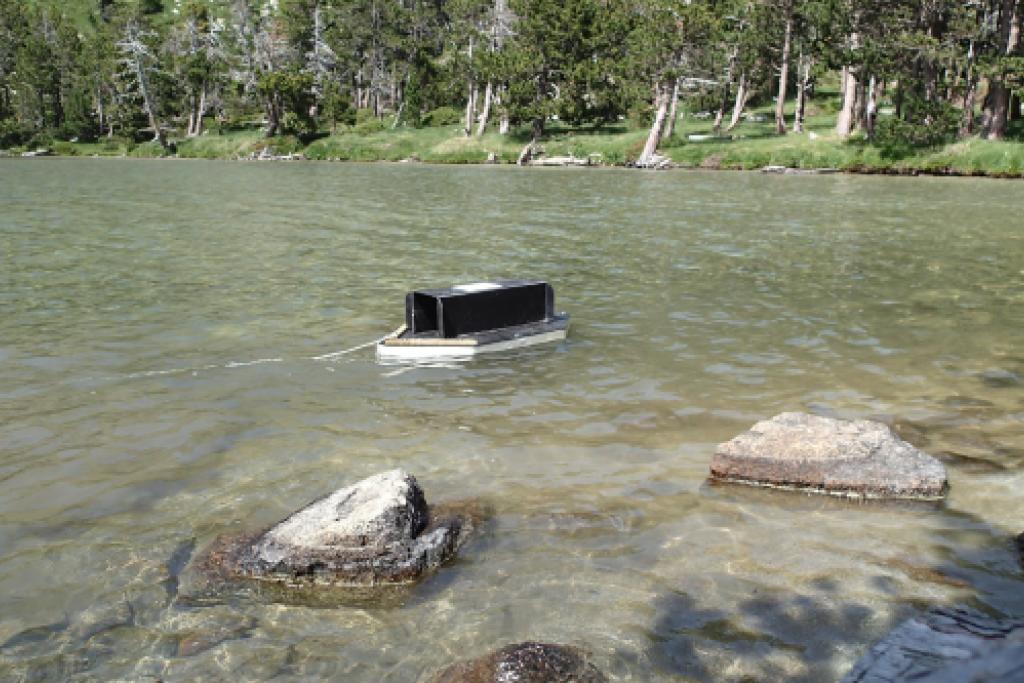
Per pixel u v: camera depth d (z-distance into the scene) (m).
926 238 19.48
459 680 3.80
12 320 10.88
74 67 103.69
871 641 4.11
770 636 4.18
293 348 9.65
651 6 58.62
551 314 10.24
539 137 71.00
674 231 20.80
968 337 10.18
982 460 6.36
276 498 5.77
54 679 3.90
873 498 5.74
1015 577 4.70
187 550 5.05
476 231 20.84
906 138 48.41
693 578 4.72
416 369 8.87
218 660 4.03
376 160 73.56
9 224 21.94
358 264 15.55
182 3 143.38
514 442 6.82
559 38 70.38
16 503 5.69
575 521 5.41
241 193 34.19
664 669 3.94
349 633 4.24
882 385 8.29
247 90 91.62
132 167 61.16
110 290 12.91
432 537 4.94
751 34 59.44
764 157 52.16
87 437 6.90
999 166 43.25
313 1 104.00
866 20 50.28
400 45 95.50
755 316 11.29
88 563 4.90
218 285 13.39
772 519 5.44
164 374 8.63
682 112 78.69
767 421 6.59
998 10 50.50
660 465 6.34
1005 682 3.63
